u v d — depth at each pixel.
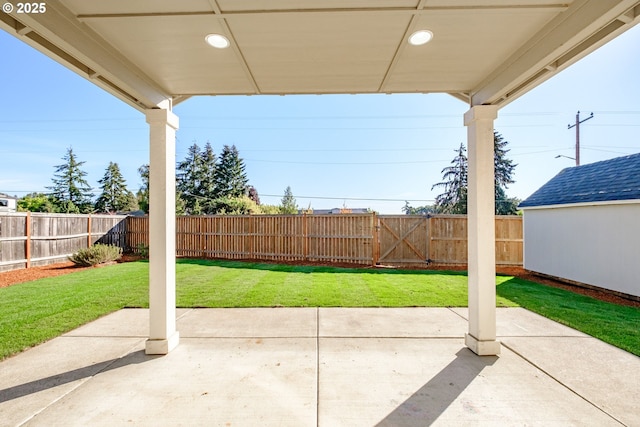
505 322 4.08
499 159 23.22
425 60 2.71
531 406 2.23
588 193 6.77
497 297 5.52
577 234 6.72
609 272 5.99
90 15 2.05
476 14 2.05
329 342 3.42
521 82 2.70
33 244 8.61
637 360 2.96
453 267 9.01
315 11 2.00
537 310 4.65
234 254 10.83
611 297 5.71
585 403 2.27
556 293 5.94
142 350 3.20
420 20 2.11
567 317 4.30
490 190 3.15
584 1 1.93
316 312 4.52
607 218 6.08
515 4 1.96
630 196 5.65
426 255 9.27
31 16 1.84
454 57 2.66
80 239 10.10
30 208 23.88
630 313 4.56
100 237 10.86
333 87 3.30
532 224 8.05
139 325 3.95
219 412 2.16
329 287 6.18
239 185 30.06
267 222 10.39
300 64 2.76
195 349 3.23
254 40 2.36
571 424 2.03
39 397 2.34
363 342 3.42
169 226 3.21
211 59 2.66
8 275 7.44
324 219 9.69
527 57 2.47
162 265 3.15
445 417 2.12
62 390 2.44
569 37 2.04
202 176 27.94
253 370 2.77
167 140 3.21
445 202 25.31
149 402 2.28
